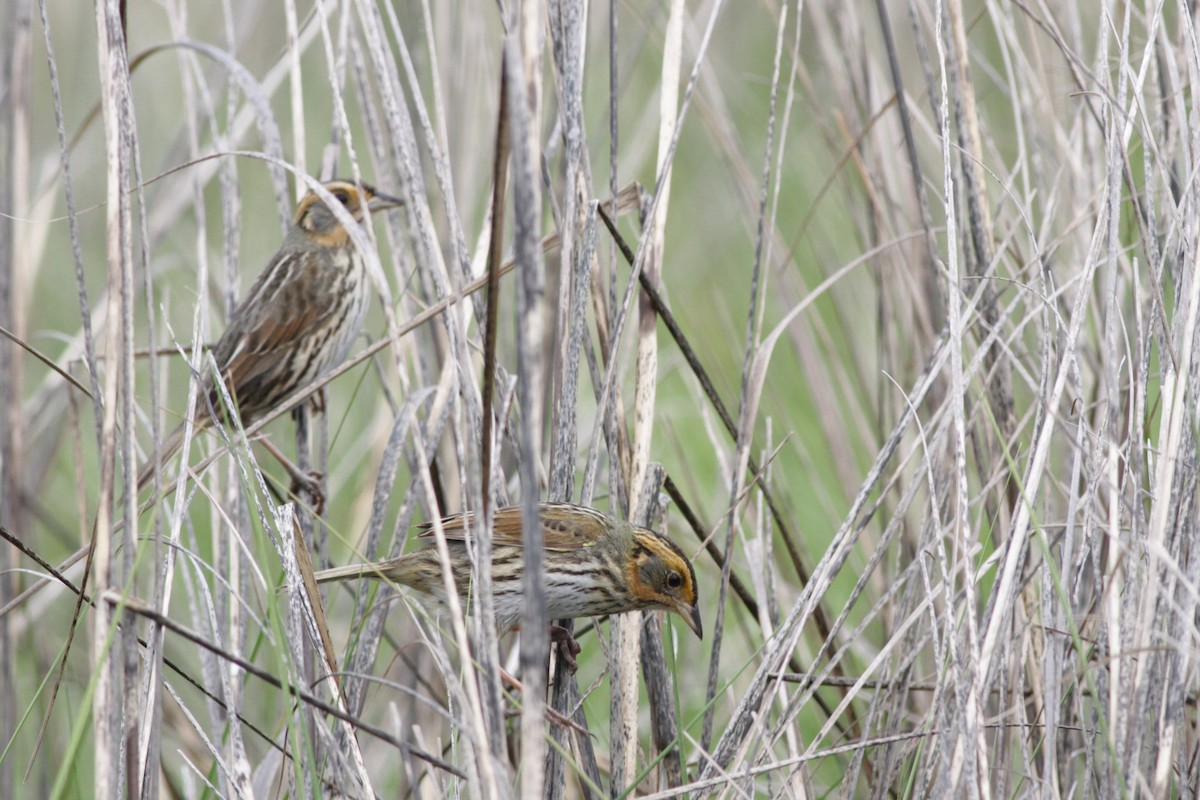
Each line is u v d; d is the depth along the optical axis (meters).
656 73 19.31
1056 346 9.32
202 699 12.89
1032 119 11.24
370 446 13.89
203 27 19.62
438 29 12.94
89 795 12.34
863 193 13.66
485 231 10.71
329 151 12.99
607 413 10.08
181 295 17.20
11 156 11.93
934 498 8.03
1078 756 9.10
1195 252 8.05
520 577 10.41
